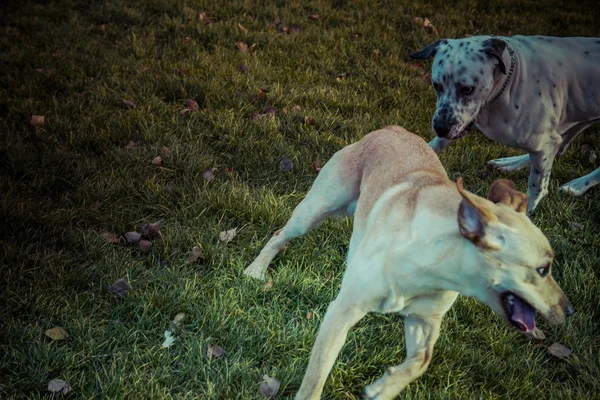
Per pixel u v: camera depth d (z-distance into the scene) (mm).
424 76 6445
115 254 3742
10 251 3621
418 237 2607
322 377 2674
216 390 2984
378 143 3494
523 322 2490
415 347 2893
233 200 4293
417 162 3244
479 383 3229
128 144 4867
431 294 2748
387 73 6379
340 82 6180
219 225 4102
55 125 4941
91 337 3188
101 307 3424
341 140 5168
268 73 6125
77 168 4441
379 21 7727
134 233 3959
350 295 2725
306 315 3545
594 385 3219
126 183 4367
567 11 8922
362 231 3125
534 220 4535
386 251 2686
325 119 5461
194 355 3172
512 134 4266
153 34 6746
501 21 8078
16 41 6488
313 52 6707
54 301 3363
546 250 2432
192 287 3557
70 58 6121
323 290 3732
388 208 2879
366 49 7008
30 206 4008
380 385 2768
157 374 3041
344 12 7844
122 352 3146
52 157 4520
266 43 6793
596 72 4312
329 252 4020
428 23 7664
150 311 3400
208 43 6668
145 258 3822
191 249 3891
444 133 4051
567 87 4320
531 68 4203
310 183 4684
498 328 3562
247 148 4938
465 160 5117
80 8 7469
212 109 5434
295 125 5355
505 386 3182
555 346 3467
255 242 4047
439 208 2641
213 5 7551
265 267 3793
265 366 3199
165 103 5512
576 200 4805
